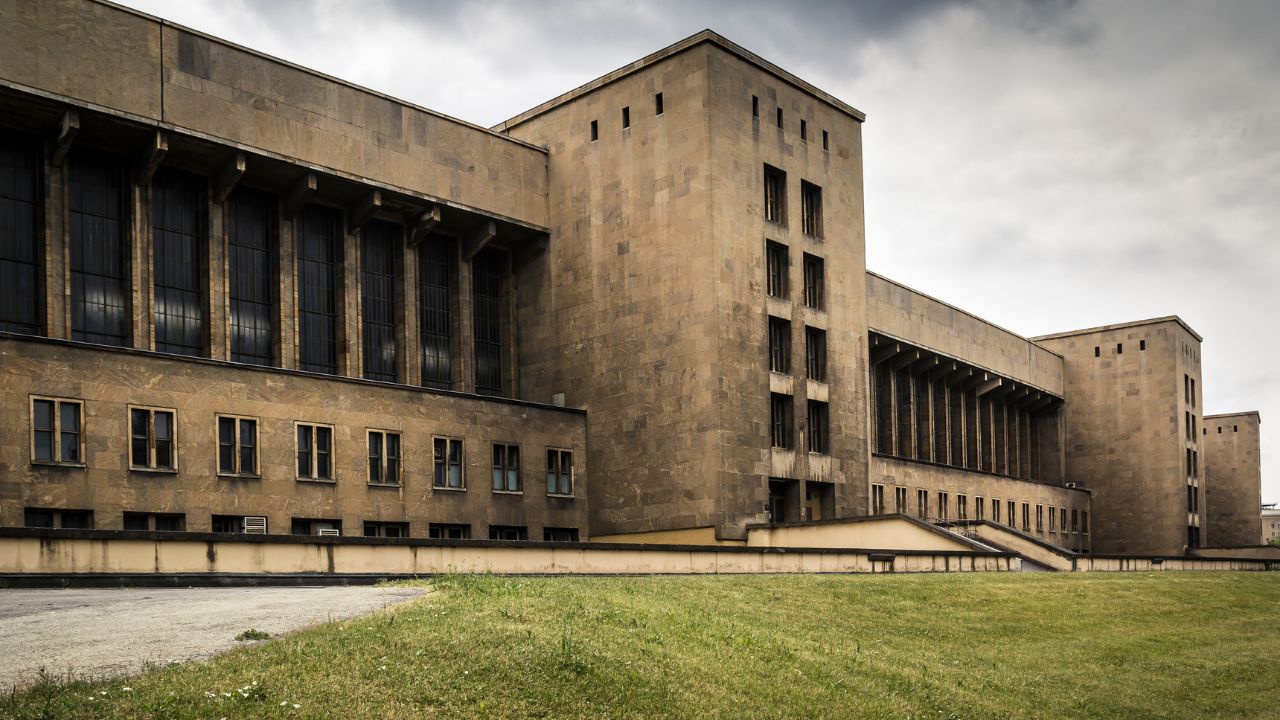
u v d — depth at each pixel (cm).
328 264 5600
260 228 5347
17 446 4028
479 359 6297
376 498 5050
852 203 6831
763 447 5888
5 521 3969
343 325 5522
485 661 1830
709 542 5594
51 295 4553
